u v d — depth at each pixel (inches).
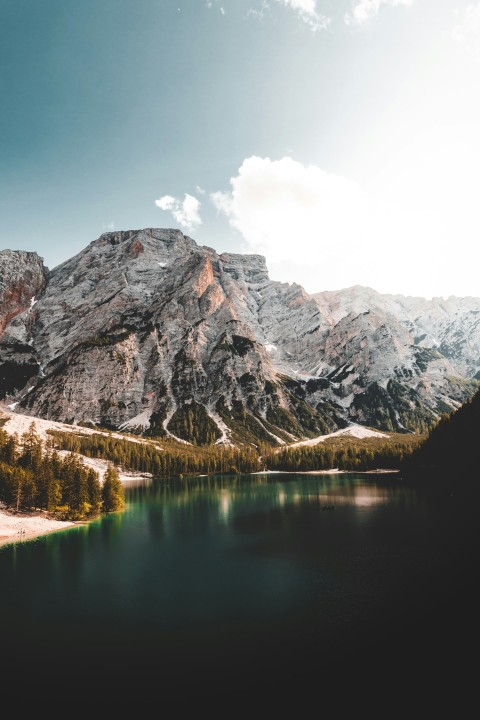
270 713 1419.8
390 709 1425.9
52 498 4813.0
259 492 7106.3
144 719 1407.5
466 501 5083.7
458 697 1478.8
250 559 3137.3
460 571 2691.9
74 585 2635.3
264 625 2041.1
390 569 2787.9
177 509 5615.2
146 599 2394.2
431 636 1893.5
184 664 1727.4
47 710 1462.8
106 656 1795.0
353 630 1974.7
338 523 4286.4
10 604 2348.7
